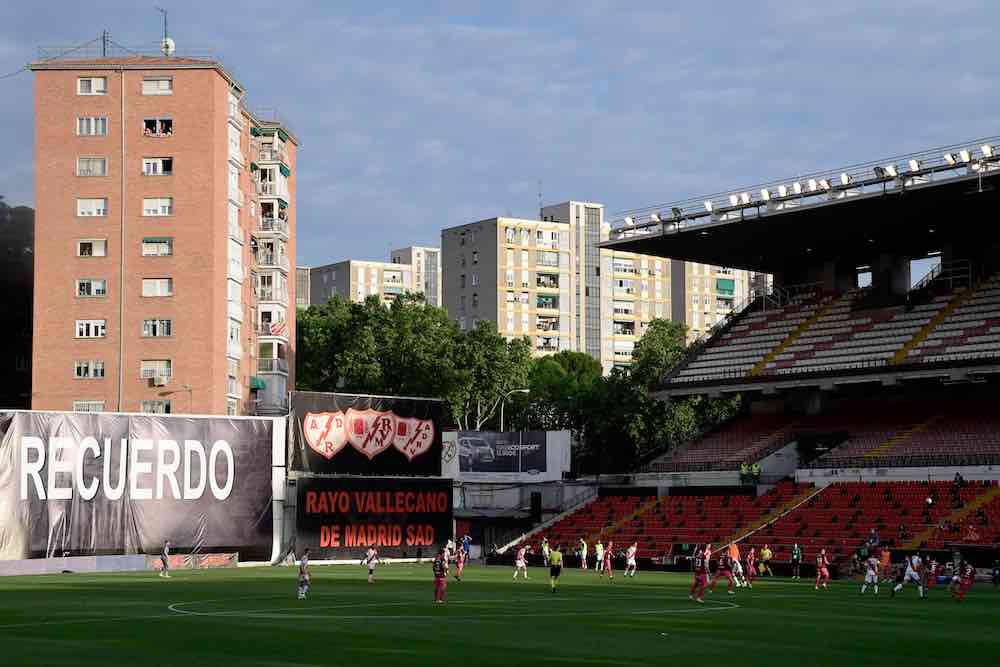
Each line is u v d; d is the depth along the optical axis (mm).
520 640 40000
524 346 152750
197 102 116750
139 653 35094
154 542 92562
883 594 67188
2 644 37438
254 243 129250
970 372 98625
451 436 120625
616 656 35688
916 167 99125
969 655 36938
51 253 116500
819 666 33875
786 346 118562
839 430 110500
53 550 87125
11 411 86250
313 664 32844
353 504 104188
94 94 117250
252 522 98062
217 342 116250
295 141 138625
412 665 32938
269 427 99938
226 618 47500
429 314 155625
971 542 82812
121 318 115812
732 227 112500
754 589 70750
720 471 109500
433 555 108438
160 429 93562
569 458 118438
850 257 124375
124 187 116625
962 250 114938
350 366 147750
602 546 97750
